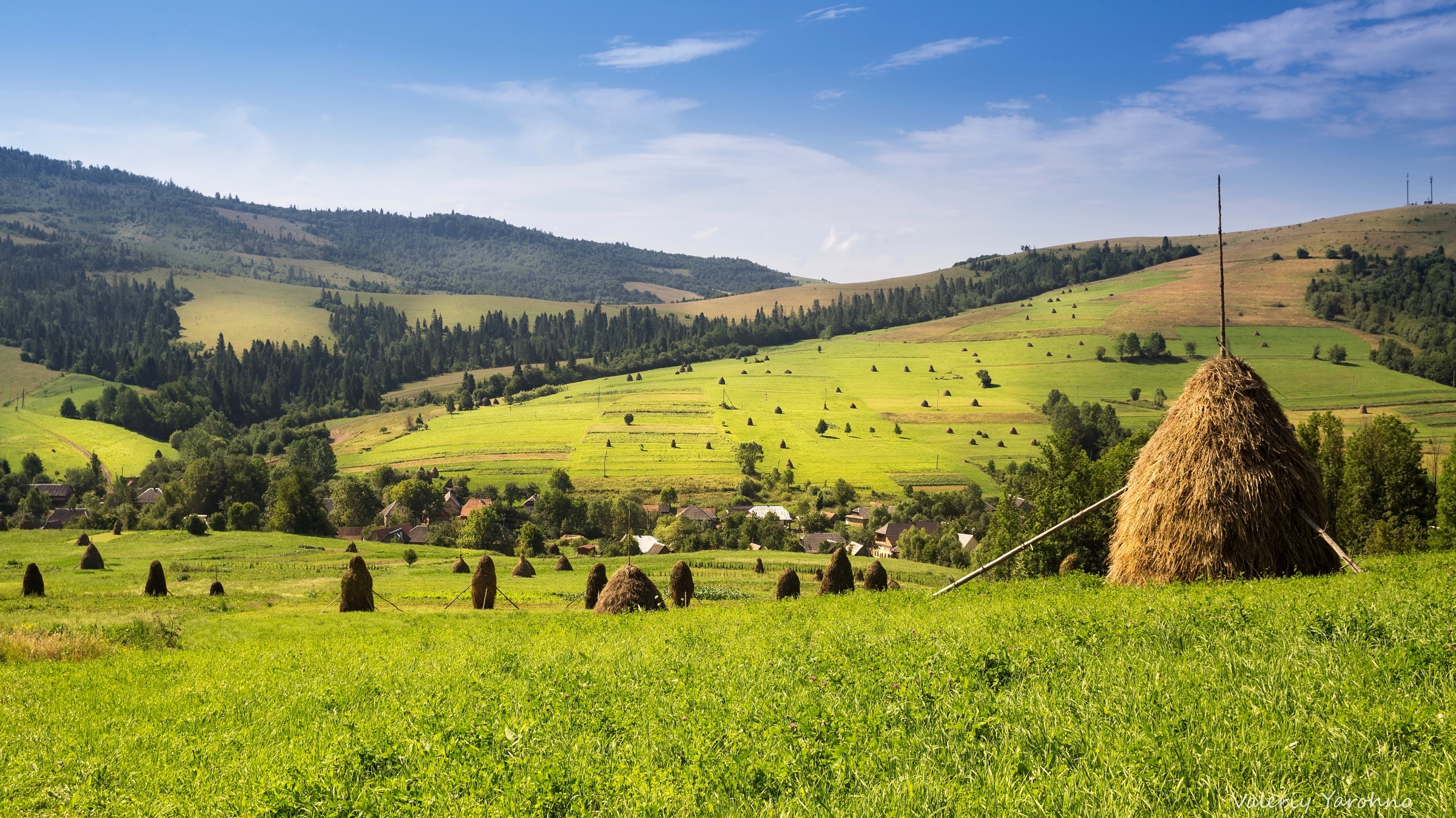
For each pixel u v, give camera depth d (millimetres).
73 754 11367
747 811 6117
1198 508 20375
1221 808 5336
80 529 111500
